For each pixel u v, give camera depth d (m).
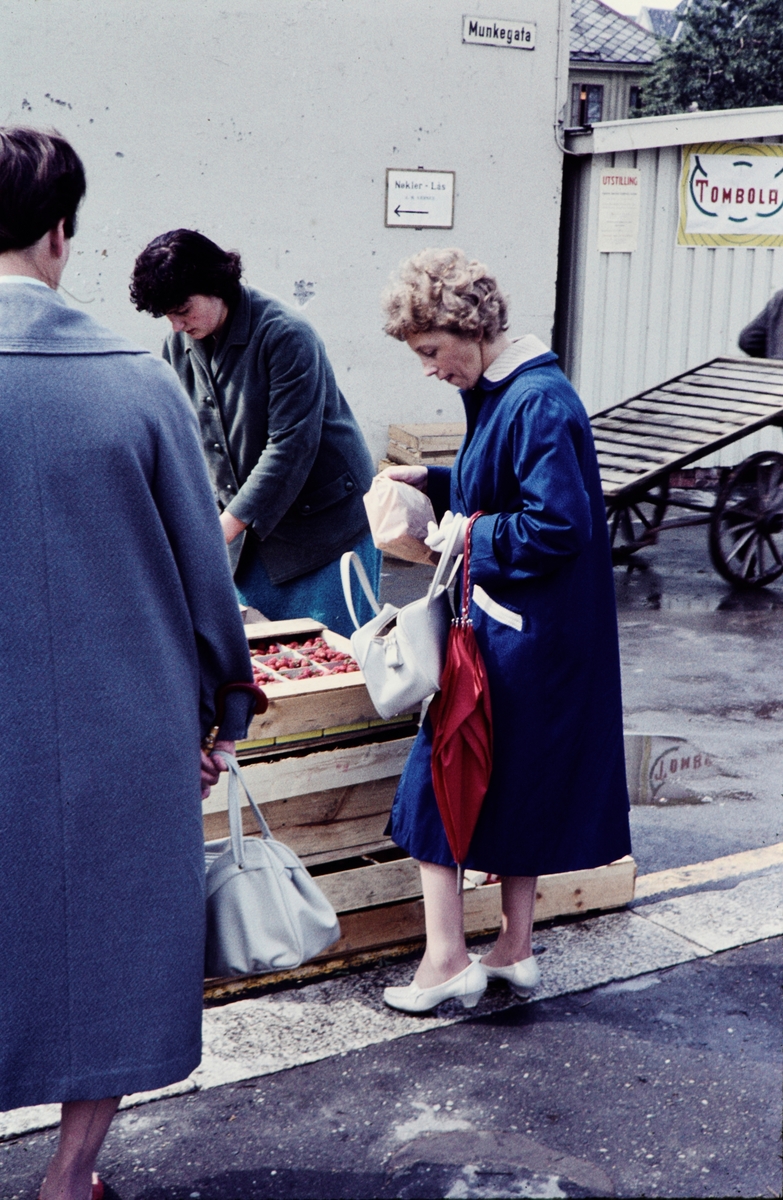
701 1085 2.57
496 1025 2.80
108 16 8.09
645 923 3.30
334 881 2.94
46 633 1.78
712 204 10.65
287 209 8.95
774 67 36.31
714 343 11.05
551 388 2.51
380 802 3.00
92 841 1.83
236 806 2.13
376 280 9.38
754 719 5.21
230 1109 2.48
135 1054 1.88
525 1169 2.30
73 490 1.79
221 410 3.66
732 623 6.80
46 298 1.83
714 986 2.98
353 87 8.93
